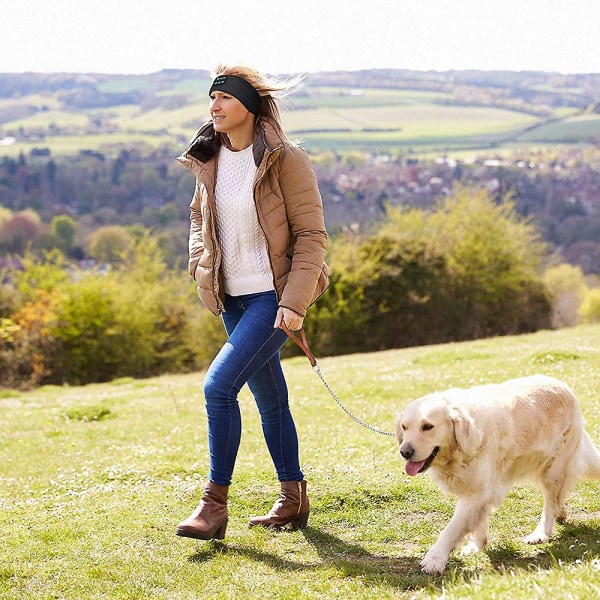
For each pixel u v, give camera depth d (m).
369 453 7.98
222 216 5.26
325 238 5.26
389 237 38.88
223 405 5.17
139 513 6.29
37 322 33.91
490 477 5.00
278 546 5.46
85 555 5.37
